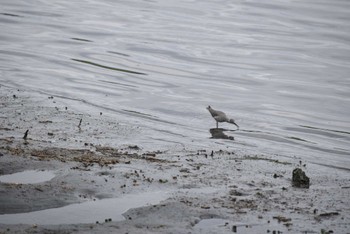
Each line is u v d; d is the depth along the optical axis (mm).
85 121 19359
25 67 27734
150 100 24500
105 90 25297
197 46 36531
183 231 10766
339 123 23484
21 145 15586
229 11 49000
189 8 48969
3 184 12398
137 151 16547
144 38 37344
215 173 14766
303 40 40312
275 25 44688
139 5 48594
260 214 11938
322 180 14945
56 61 29781
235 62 33406
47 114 19625
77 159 14672
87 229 10633
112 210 11766
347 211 12375
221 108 24453
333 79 30891
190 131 20375
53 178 13109
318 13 50250
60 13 42562
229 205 12344
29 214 11312
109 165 14453
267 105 25453
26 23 38281
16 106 20203
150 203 12195
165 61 32406
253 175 14906
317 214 12117
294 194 13383
